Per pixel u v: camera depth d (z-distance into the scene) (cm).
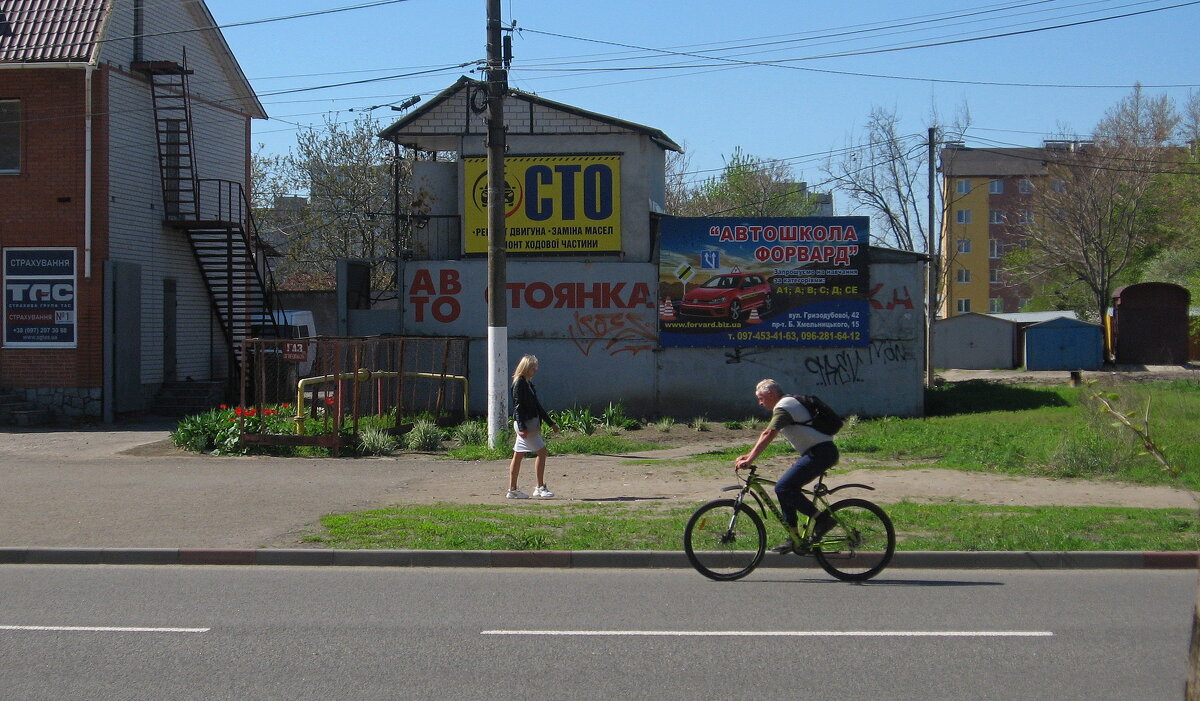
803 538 895
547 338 2272
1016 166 7500
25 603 816
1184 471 1381
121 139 2325
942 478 1393
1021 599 827
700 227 2247
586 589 866
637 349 2262
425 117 2334
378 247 3775
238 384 2561
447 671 631
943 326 4356
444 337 2064
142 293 2403
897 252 2230
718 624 745
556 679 614
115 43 2302
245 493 1298
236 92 2872
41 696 587
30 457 1653
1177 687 602
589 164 2277
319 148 3866
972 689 597
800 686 601
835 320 2236
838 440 1716
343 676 621
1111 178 4919
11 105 2255
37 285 2239
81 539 1030
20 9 2261
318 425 1742
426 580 905
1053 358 4147
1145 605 806
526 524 1085
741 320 2245
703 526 916
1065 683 608
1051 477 1399
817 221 2238
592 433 1989
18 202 2238
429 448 1733
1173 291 4141
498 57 1697
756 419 2172
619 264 2261
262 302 2841
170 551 978
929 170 3384
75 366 2231
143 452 1719
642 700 577
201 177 2692
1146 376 3578
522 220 2280
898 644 690
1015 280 6406
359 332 2280
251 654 669
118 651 676
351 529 1055
